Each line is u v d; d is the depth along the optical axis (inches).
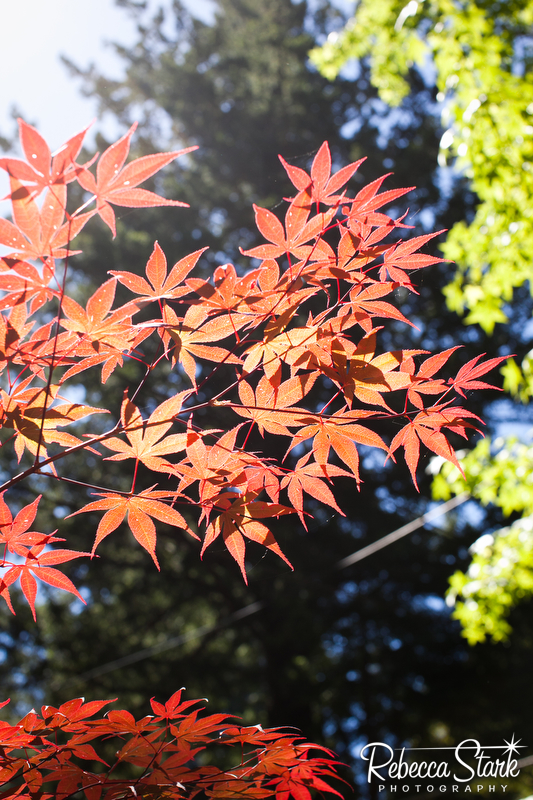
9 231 41.3
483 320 175.0
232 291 48.3
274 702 595.2
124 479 557.6
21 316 46.8
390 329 576.4
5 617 579.5
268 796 60.0
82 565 593.6
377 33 237.3
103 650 589.0
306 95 648.4
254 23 742.5
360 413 52.7
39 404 50.0
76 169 40.1
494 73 158.7
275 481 56.7
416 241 50.9
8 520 50.6
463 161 168.7
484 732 621.9
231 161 631.8
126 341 49.7
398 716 615.8
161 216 554.9
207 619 699.4
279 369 51.6
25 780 53.6
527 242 160.4
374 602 608.7
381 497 600.4
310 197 48.1
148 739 55.1
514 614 543.5
